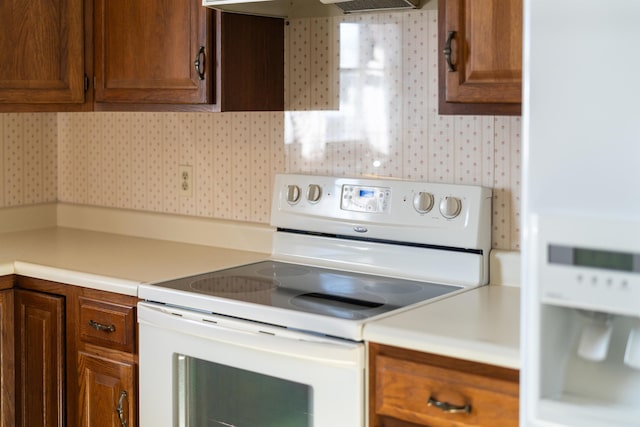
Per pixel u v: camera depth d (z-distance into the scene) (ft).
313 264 8.11
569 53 4.34
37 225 10.41
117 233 10.02
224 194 9.12
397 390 5.74
